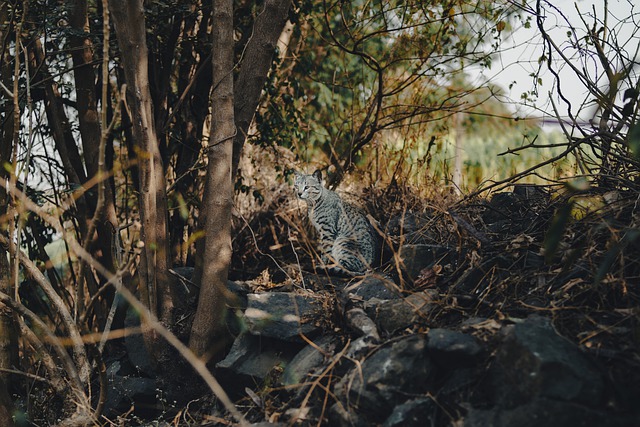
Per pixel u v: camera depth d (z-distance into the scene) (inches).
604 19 192.7
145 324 189.8
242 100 200.2
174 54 257.1
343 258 230.8
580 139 180.7
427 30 265.6
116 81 275.4
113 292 230.1
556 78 193.2
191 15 238.4
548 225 177.5
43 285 171.8
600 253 154.6
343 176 273.7
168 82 235.3
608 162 187.2
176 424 174.7
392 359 135.4
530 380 118.3
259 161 291.0
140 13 174.1
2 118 218.5
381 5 255.8
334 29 376.5
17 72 175.8
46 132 249.3
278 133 270.5
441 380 134.3
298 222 255.3
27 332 181.2
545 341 123.0
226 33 184.7
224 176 185.8
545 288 152.3
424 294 160.1
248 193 268.7
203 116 250.1
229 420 163.0
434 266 176.2
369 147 281.3
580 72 188.1
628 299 140.6
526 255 164.4
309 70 345.7
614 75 175.3
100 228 227.5
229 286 203.0
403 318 154.6
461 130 339.6
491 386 126.6
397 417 126.3
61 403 199.9
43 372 208.5
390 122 271.0
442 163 265.1
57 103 237.6
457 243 188.5
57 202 241.8
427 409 127.6
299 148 319.6
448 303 156.1
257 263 249.8
